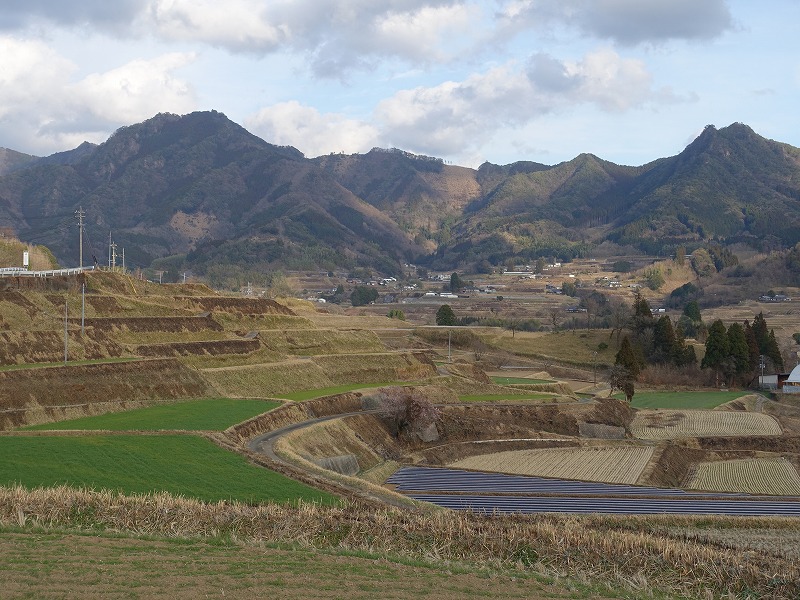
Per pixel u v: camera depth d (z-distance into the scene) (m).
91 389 99.56
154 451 78.25
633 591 47.06
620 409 150.38
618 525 72.06
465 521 58.22
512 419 137.50
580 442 127.88
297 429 101.19
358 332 179.25
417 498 85.50
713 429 143.75
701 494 93.31
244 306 172.88
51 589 39.09
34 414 88.88
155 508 55.44
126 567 43.31
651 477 103.75
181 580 41.72
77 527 50.91
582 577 48.75
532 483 97.12
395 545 52.91
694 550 53.97
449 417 130.25
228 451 81.19
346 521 56.22
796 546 66.94
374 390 133.88
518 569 49.81
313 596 40.81
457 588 44.12
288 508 59.38
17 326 114.88
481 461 113.50
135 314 140.38
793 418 163.50
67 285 140.38
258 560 46.66
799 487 103.56
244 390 121.69
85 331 120.44
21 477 64.38
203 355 131.12
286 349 154.75
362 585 43.16
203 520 54.41
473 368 182.38
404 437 120.94
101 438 82.06
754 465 120.19
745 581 49.78
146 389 107.12
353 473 97.75
